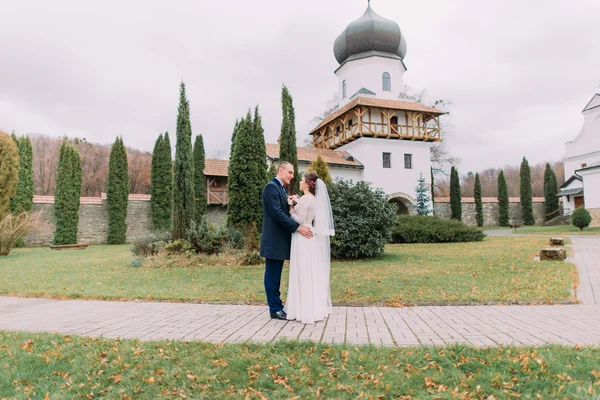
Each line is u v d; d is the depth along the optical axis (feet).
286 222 15.88
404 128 109.70
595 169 102.63
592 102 129.08
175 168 44.27
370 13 112.47
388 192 103.76
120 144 87.86
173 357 11.16
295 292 15.99
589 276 26.50
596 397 7.91
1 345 12.58
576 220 87.10
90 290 23.62
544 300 18.98
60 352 11.72
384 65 112.16
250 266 36.17
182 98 44.93
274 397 8.71
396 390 8.81
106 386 9.52
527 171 132.36
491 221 130.41
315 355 11.10
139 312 17.94
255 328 14.78
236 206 44.39
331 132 120.37
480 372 9.58
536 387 8.69
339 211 41.42
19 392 9.02
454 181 121.19
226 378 9.75
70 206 80.23
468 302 19.04
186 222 43.47
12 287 25.14
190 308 18.85
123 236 86.33
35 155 165.48
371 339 12.99
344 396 8.59
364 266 35.04
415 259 39.63
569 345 11.62
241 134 44.91
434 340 12.71
